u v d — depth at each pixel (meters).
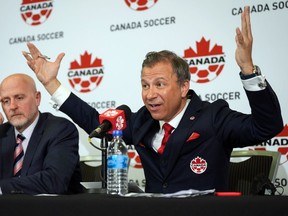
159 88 2.57
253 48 3.85
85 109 2.81
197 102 2.69
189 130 2.57
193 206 1.43
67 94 2.80
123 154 2.23
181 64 2.62
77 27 4.48
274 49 3.80
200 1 4.05
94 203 1.50
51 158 2.67
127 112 2.47
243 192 3.13
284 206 1.39
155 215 1.45
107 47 4.34
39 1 4.64
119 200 1.49
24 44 4.66
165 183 2.59
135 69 4.23
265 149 3.76
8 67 4.68
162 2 4.18
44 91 4.48
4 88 3.00
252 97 2.21
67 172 2.63
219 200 1.44
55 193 2.47
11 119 2.97
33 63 2.80
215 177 2.56
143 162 2.69
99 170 3.64
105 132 2.26
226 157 2.64
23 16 4.69
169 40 4.13
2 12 4.76
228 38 3.95
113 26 4.34
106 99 4.30
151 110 2.60
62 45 4.51
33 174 2.56
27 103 2.98
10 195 1.74
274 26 3.82
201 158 2.57
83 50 4.43
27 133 3.00
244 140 2.48
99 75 4.34
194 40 4.05
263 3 3.86
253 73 2.17
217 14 3.99
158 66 2.57
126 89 4.24
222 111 2.64
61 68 4.48
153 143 2.67
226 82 3.92
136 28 4.26
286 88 3.74
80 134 4.34
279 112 2.25
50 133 2.86
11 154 2.94
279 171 3.70
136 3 4.28
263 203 1.40
